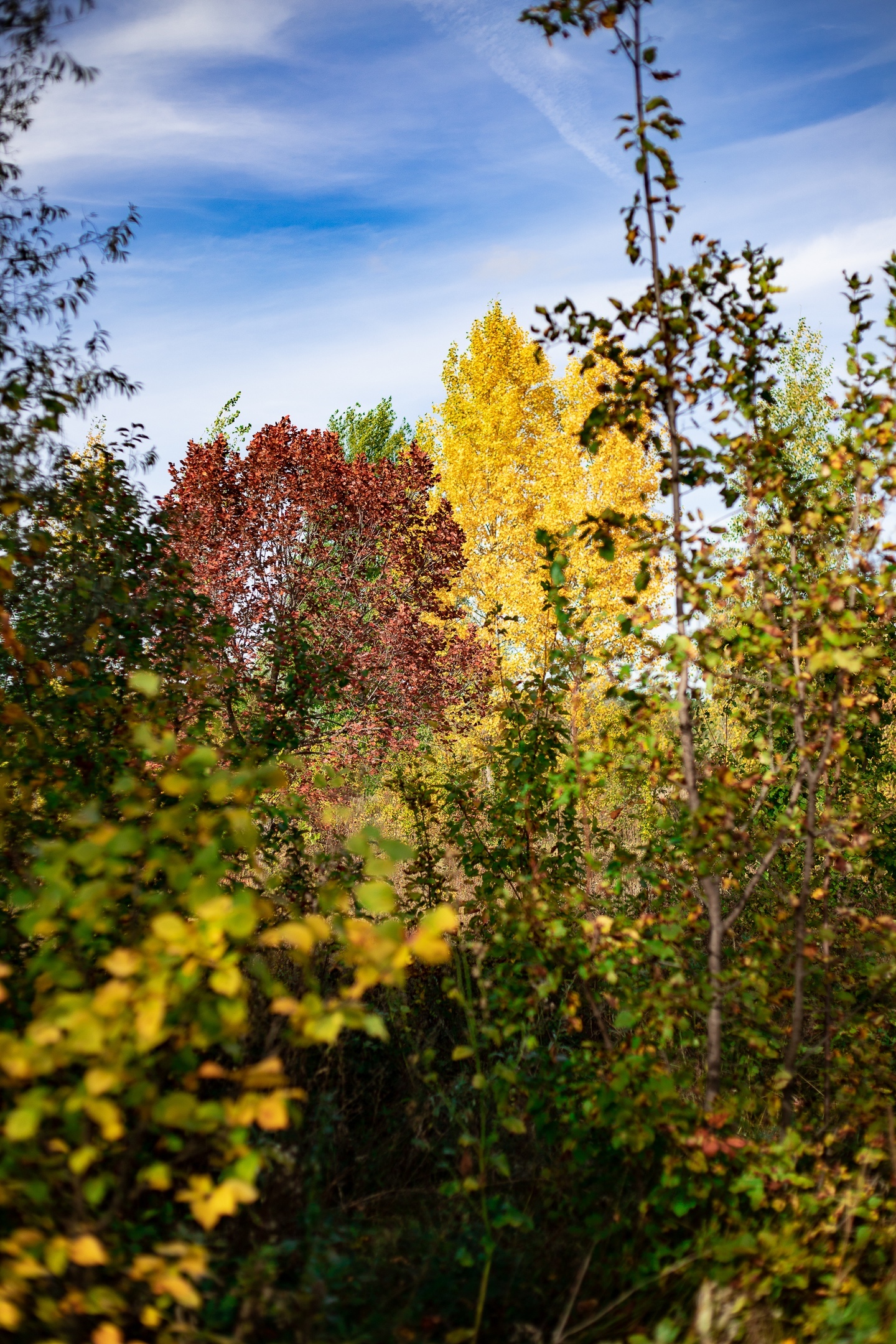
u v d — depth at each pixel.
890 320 3.18
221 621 4.25
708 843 2.95
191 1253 1.66
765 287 3.08
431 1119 3.19
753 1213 2.65
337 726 9.34
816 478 3.41
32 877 2.69
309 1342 1.92
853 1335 2.06
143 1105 1.83
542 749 4.03
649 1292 2.31
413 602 12.34
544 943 3.17
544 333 3.18
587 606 3.79
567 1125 3.00
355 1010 1.72
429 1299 2.28
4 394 3.19
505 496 16.34
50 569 3.99
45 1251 1.60
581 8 2.86
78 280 3.70
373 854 1.88
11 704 3.22
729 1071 3.37
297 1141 2.76
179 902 2.07
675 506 3.15
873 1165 2.98
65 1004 1.64
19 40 3.27
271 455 11.43
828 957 3.21
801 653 3.02
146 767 3.45
